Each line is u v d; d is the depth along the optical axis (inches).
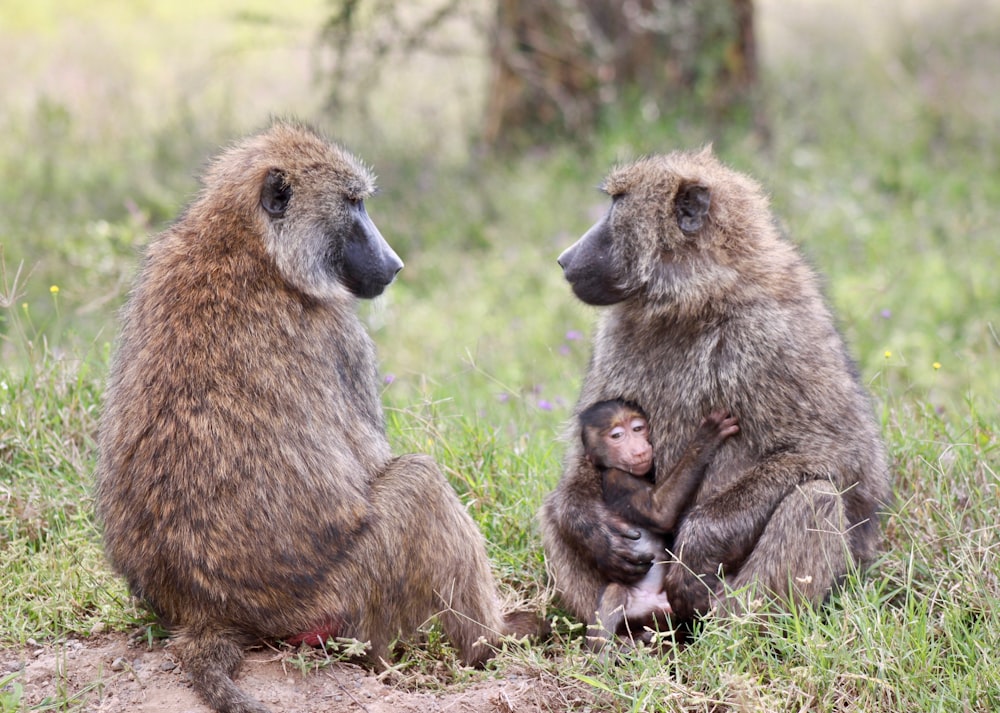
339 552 295.7
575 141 915.4
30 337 549.3
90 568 346.3
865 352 599.5
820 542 320.5
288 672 294.4
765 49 1195.3
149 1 1435.8
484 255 767.1
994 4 1228.5
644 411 348.8
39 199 786.2
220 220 315.3
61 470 400.5
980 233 761.0
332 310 319.6
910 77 1056.8
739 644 300.8
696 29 916.0
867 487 340.2
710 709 292.8
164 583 294.5
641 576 334.6
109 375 327.0
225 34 1275.8
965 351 586.9
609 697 297.0
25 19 1342.3
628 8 923.4
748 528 322.7
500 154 926.4
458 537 313.7
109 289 555.5
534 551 375.6
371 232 332.2
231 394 295.0
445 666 314.3
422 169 883.4
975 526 362.0
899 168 886.4
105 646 312.5
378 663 307.0
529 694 297.4
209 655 287.0
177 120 958.4
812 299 346.6
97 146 905.5
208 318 301.9
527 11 909.2
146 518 294.2
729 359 333.4
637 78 933.2
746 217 346.6
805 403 329.1
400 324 665.6
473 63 1099.3
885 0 1277.1
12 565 345.4
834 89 1056.2
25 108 1001.5
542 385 536.4
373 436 318.3
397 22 892.6
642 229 342.3
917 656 299.0
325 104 909.8
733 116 925.8
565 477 356.8
